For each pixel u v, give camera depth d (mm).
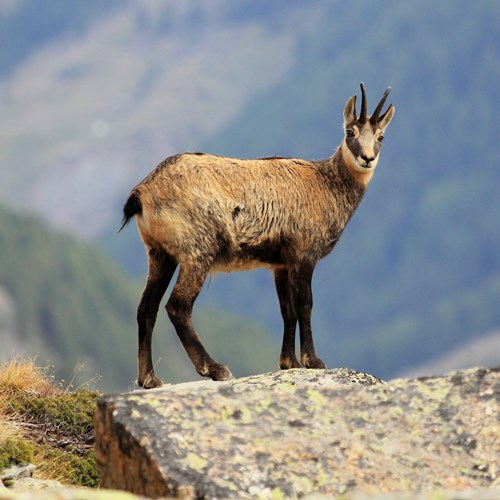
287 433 20500
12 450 27719
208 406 20703
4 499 16906
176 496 19125
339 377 30344
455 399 21438
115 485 20453
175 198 33812
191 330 33688
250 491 19312
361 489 19641
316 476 19812
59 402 31562
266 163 35906
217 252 34281
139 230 34844
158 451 19688
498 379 21688
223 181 34562
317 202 36344
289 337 36500
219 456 19828
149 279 34531
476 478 20094
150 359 34125
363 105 37500
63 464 28828
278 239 35594
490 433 20781
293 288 35906
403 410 21250
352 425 20938
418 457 20375
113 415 20266
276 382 30094
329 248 37000
